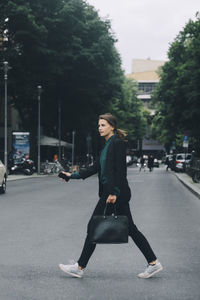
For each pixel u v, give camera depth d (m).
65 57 40.88
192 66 39.88
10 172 38.78
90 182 29.70
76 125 48.38
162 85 47.25
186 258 7.17
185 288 5.46
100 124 5.93
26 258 7.09
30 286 5.54
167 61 47.75
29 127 45.31
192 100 39.50
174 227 10.45
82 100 45.12
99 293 5.25
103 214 5.85
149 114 101.25
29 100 43.38
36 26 38.59
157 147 118.50
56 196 18.33
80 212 12.97
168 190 22.17
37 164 45.28
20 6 37.97
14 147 38.75
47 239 8.73
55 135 51.78
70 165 47.75
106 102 46.34
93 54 41.03
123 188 5.80
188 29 46.28
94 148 60.56
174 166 48.28
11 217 11.88
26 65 40.84
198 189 20.25
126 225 5.68
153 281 5.77
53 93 44.72
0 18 38.19
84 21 41.97
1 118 53.72
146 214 12.80
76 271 5.94
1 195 18.75
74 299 5.02
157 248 7.99
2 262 6.82
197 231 9.91
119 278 5.92
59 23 40.59
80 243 8.32
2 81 39.97
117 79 44.31
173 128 46.53
